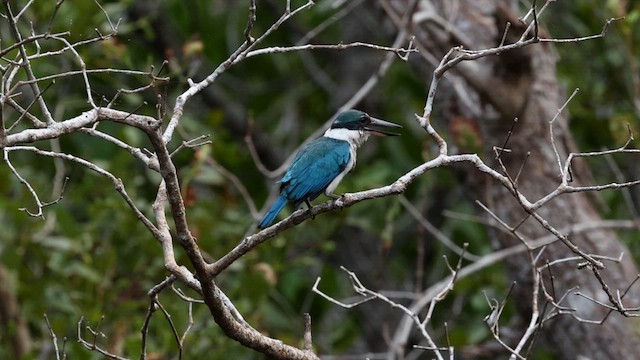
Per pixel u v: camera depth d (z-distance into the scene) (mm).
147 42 15734
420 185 16328
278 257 12867
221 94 17297
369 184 14148
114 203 12148
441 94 12961
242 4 17031
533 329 7918
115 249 12109
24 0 11953
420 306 11344
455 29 12297
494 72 11562
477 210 12664
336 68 18219
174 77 11875
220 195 13812
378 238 17328
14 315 12281
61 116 13188
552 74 12555
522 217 12109
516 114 11742
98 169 6906
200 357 11633
